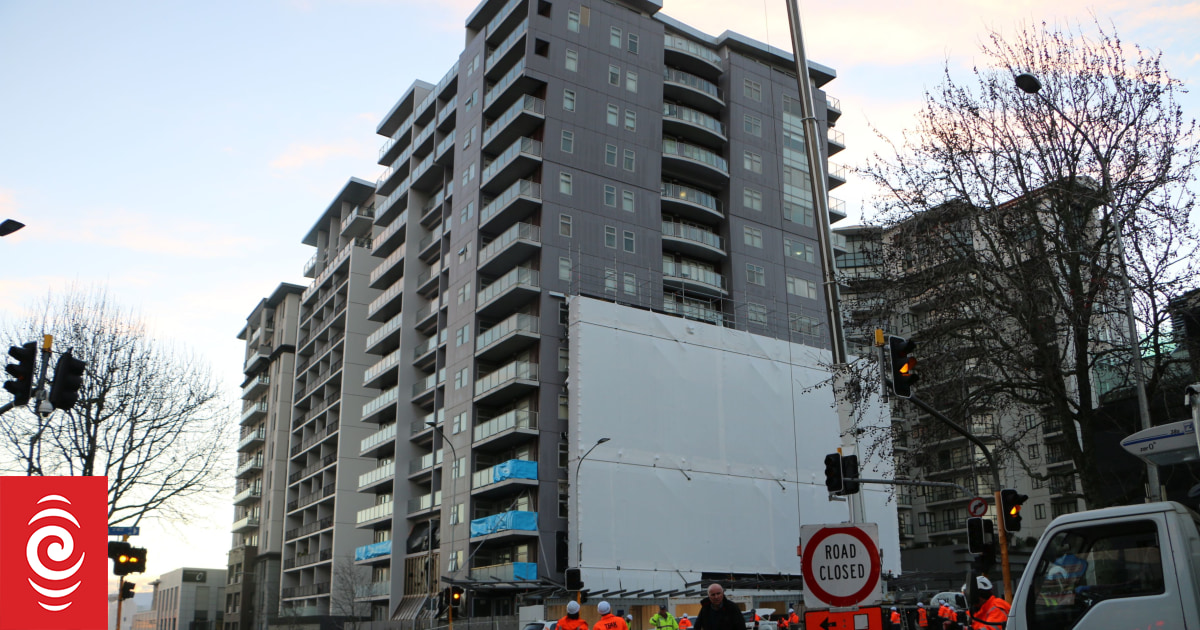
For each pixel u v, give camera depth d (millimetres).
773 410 62000
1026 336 21578
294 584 93312
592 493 52250
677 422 57125
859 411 24812
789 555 59594
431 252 74562
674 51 69875
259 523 103938
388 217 84750
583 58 65000
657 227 64062
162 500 40625
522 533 53875
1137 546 9086
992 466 19594
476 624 50812
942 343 22688
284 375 105688
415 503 67750
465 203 67375
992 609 14562
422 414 71750
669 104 67875
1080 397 21000
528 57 62875
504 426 57219
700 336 59875
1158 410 22828
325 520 85188
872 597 9484
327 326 92875
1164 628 8727
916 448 23781
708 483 57219
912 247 23141
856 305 24391
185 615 127625
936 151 23109
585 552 50969
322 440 89312
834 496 17344
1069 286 21031
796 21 18812
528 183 60750
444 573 60094
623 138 64688
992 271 22141
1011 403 23266
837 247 72688
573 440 53062
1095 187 21328
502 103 66688
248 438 109750
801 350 64875
